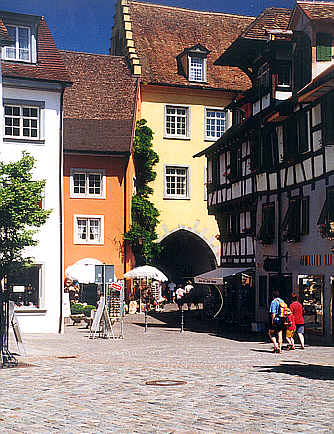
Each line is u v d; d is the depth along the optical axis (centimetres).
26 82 2884
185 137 4584
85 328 3142
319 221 2519
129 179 4194
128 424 966
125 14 4769
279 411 1068
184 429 927
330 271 2508
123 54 4788
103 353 2066
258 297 3188
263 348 2292
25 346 2238
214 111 4675
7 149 2864
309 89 2481
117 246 4184
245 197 3272
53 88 2933
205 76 4672
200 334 2925
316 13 2803
